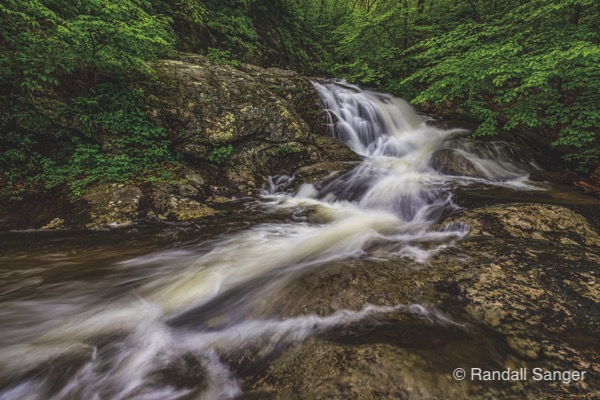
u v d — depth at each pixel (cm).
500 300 241
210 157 692
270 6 1723
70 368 222
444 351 198
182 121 693
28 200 505
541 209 412
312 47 1934
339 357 198
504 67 712
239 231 488
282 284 298
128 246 431
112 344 247
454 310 240
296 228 503
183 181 612
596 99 664
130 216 512
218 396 194
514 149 829
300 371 196
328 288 272
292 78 993
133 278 348
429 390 171
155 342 249
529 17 800
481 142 855
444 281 277
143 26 591
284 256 393
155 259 395
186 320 277
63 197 524
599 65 598
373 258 345
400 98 1308
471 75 811
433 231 415
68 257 395
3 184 514
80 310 290
